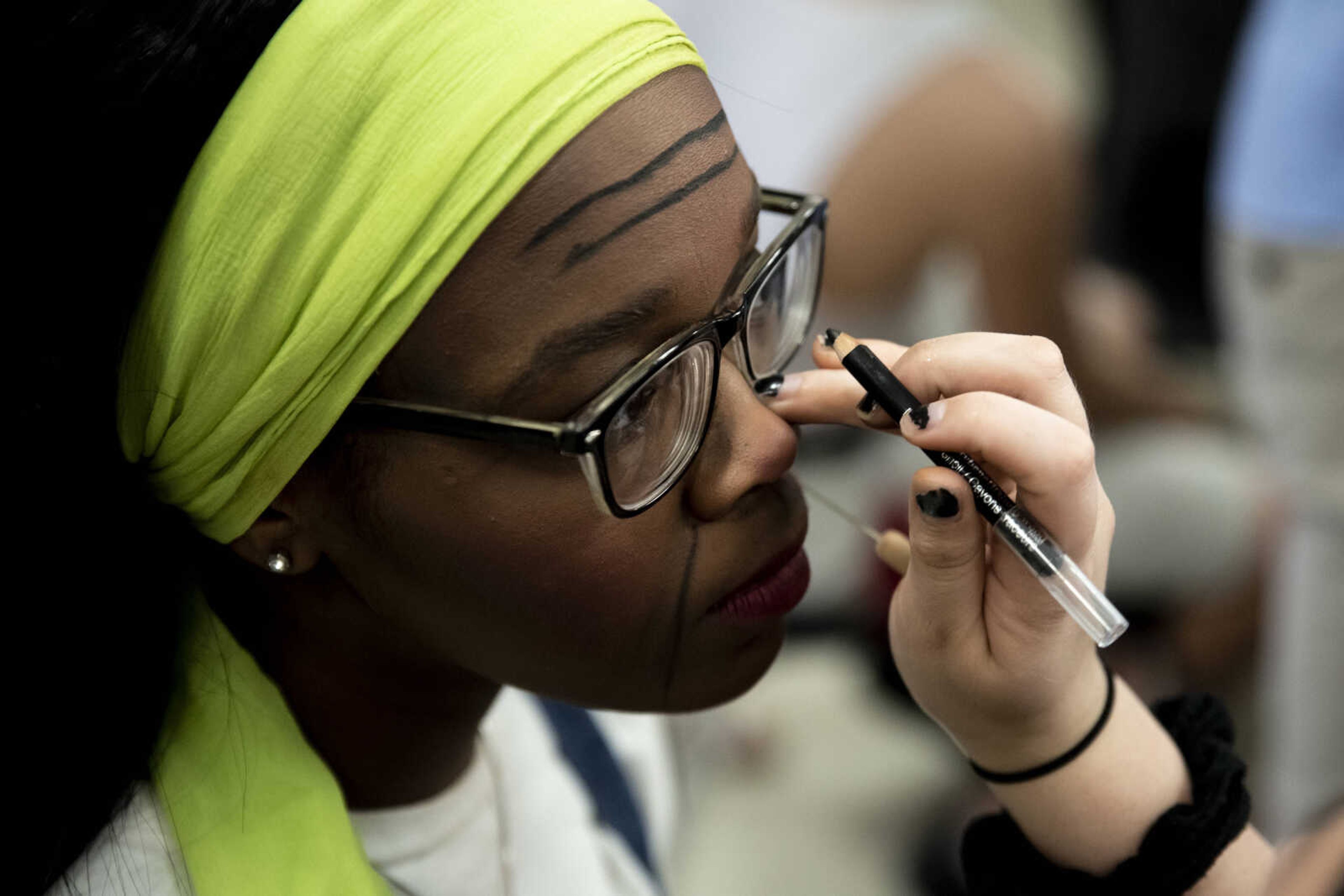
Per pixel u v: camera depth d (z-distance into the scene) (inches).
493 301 24.0
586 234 24.0
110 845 27.3
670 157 24.7
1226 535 75.5
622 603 26.5
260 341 24.3
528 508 25.2
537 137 23.5
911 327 71.2
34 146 24.1
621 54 24.5
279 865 27.0
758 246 33.6
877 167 68.1
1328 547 66.6
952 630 27.6
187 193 24.1
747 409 27.0
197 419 25.1
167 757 27.9
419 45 23.5
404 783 30.9
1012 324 72.2
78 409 25.7
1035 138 70.1
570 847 35.2
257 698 28.4
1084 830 29.2
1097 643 25.2
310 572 27.8
